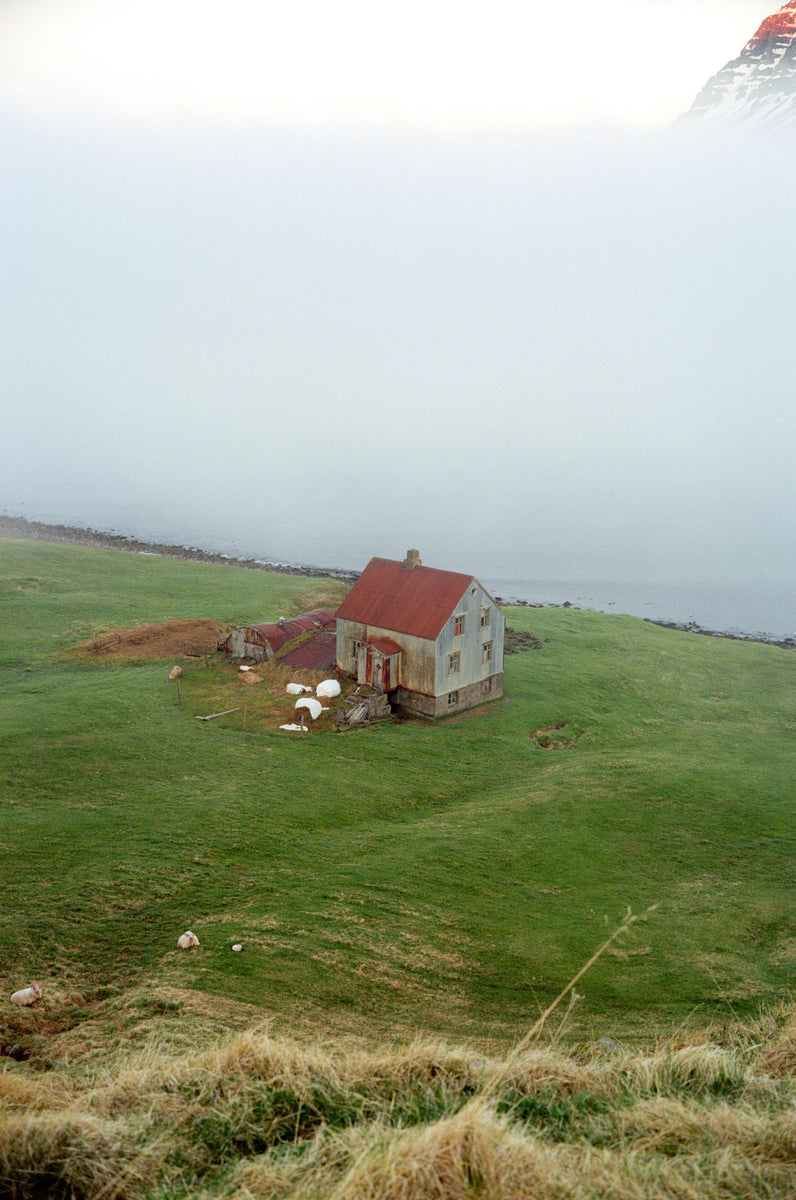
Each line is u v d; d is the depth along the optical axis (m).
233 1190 8.59
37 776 40.12
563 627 88.75
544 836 38.44
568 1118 10.56
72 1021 20.75
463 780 46.28
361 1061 12.12
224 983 23.30
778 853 38.09
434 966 25.75
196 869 31.66
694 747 57.50
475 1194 7.85
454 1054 12.29
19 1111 11.16
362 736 51.00
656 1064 12.27
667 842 38.78
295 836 36.00
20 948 24.61
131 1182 9.13
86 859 31.47
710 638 92.50
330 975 24.39
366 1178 7.92
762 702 70.56
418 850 35.44
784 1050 13.60
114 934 26.31
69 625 72.31
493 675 60.81
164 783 40.78
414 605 56.94
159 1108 11.01
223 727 50.09
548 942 28.20
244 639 63.22
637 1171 8.58
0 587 83.88
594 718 60.84
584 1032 21.64
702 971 26.53
